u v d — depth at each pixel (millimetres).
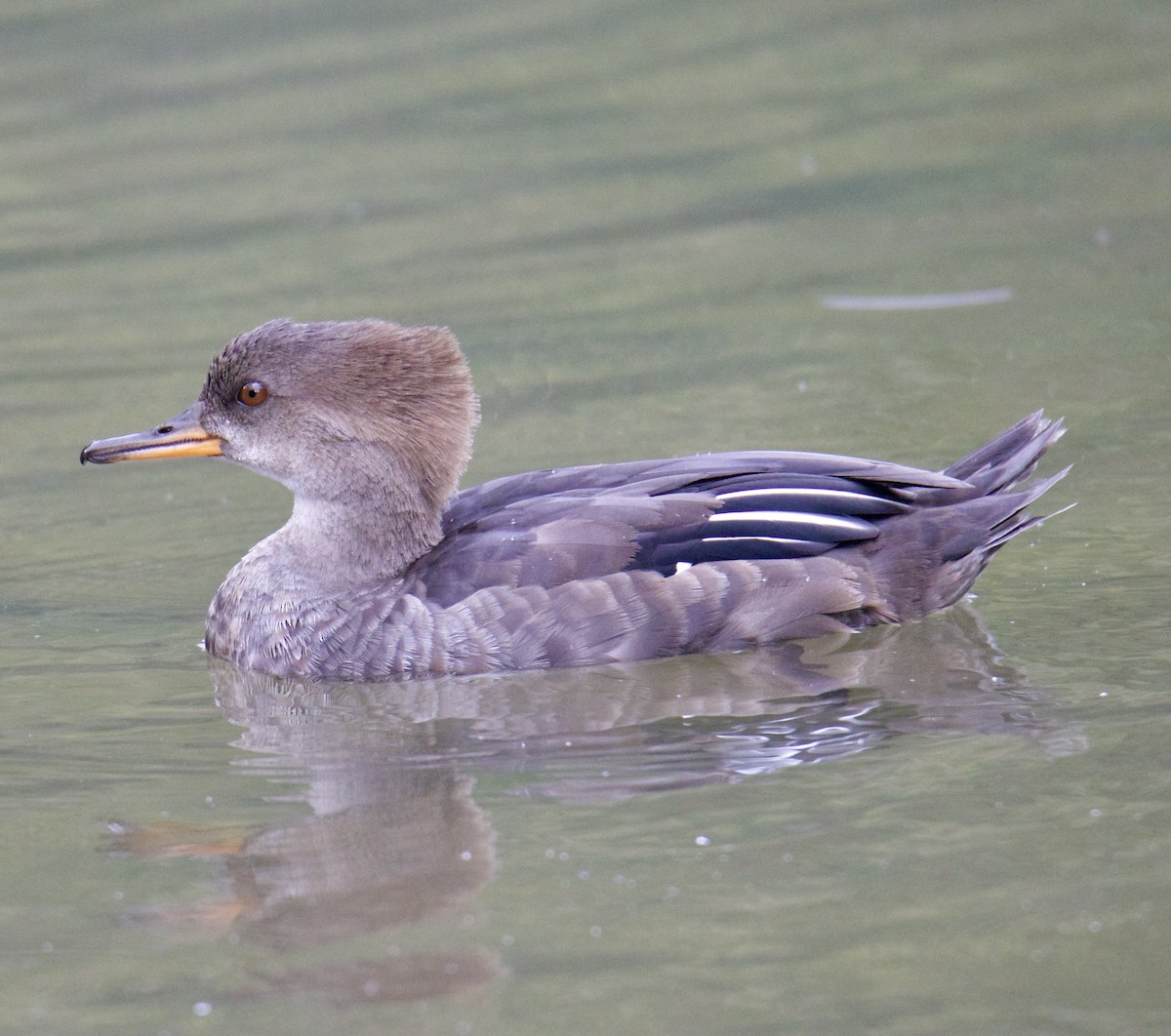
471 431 12961
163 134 26734
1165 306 18938
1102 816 9398
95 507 15867
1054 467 15086
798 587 12078
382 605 12328
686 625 11953
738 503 12219
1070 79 26609
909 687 11391
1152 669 11383
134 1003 8156
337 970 8352
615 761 10508
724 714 11125
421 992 8133
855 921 8539
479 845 9492
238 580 12875
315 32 30656
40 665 12555
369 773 10539
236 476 16703
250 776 10562
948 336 18672
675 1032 7781
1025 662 11656
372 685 12086
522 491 12922
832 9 30875
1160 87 25891
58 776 10625
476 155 25438
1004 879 8828
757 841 9352
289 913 8867
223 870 9336
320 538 12805
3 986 8328
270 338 12898
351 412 12695
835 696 11320
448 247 22375
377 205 23953
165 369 19047
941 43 28703
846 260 21188
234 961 8469
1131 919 8438
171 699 11922
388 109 27141
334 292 21016
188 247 22859
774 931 8492
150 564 14562
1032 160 23797
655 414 17078
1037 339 18328
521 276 21281
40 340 20094
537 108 26969
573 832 9578
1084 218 21797
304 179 24859
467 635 11992
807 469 12484
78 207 24250
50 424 17719
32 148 26312
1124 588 12773
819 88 27172
